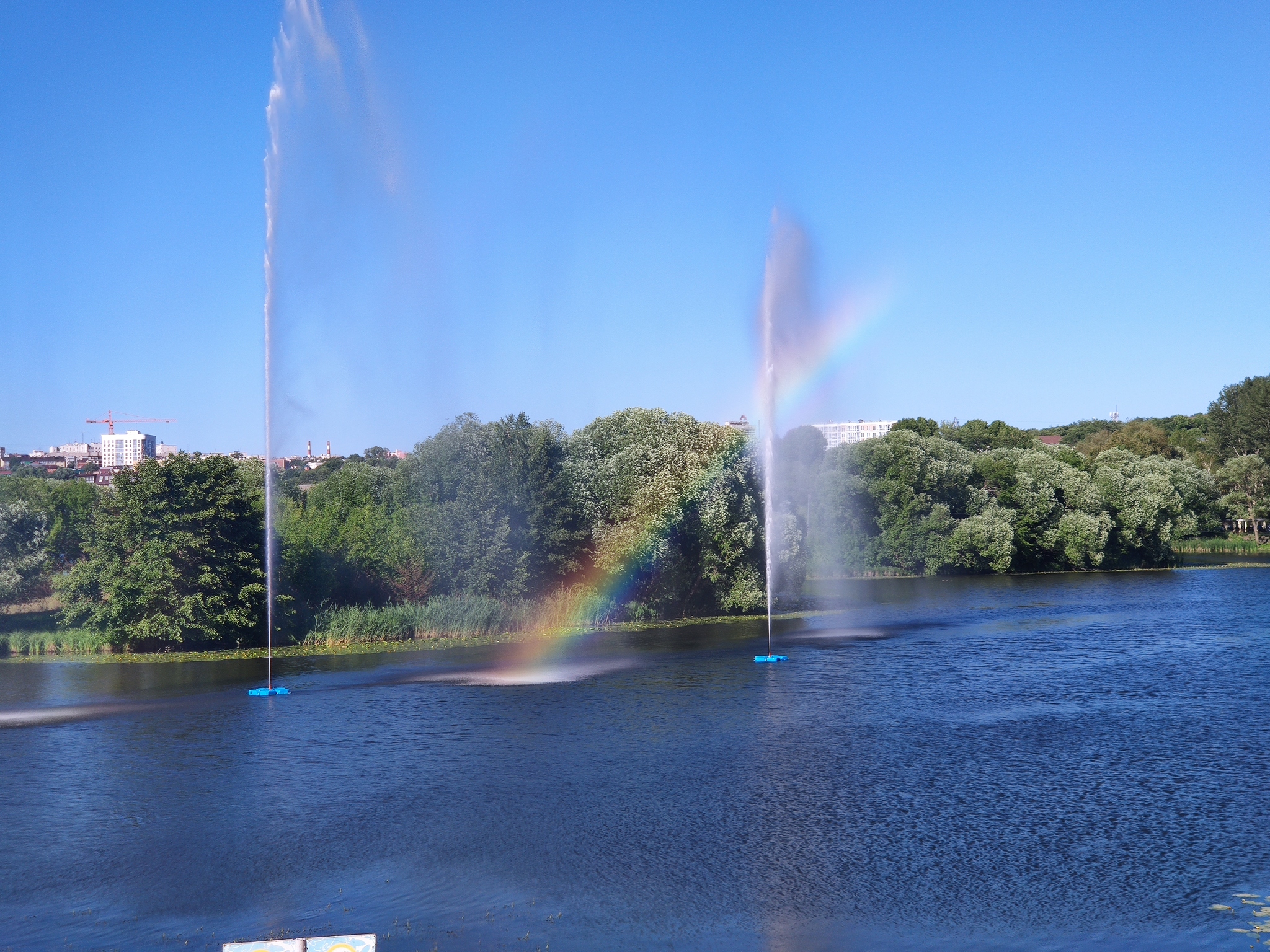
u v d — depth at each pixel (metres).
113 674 62.62
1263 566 149.00
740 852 30.55
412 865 29.80
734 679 60.09
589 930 25.34
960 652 70.25
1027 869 29.17
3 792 37.25
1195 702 52.16
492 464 88.56
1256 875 28.62
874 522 139.25
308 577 81.06
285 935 25.12
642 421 96.00
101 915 26.47
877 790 36.72
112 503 72.44
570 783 37.81
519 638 78.75
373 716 49.66
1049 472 144.38
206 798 36.38
